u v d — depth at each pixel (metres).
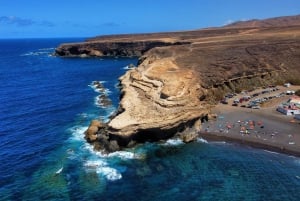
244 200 47.75
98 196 48.53
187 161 59.16
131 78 98.75
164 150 63.34
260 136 68.06
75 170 55.69
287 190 50.12
